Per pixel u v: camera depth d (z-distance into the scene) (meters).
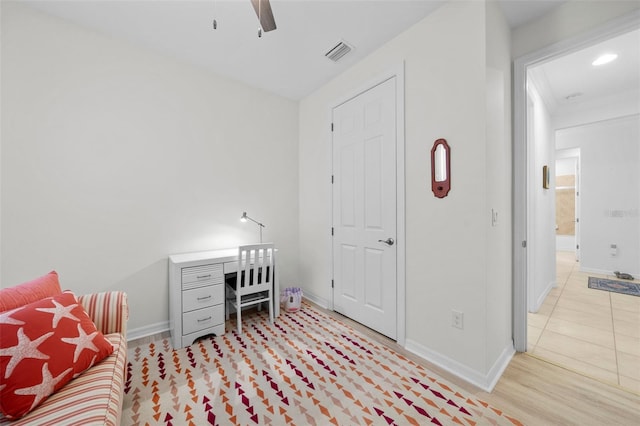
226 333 2.31
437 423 1.31
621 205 4.06
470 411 1.38
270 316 2.52
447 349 1.76
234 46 2.25
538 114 2.97
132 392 1.54
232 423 1.32
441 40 1.78
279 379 1.66
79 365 1.09
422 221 1.92
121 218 2.17
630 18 1.46
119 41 2.15
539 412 1.37
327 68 2.59
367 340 2.17
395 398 1.49
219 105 2.71
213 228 2.69
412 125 1.98
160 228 2.36
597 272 4.25
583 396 1.48
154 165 2.33
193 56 2.40
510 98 1.94
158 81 2.34
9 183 1.76
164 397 1.50
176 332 2.04
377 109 2.28
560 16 1.72
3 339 0.94
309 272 3.21
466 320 1.66
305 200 3.27
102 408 0.94
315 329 2.38
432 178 1.82
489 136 1.60
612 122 4.10
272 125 3.13
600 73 2.83
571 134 4.48
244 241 2.91
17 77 1.78
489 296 1.62
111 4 1.78
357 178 2.49
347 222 2.62
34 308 1.08
